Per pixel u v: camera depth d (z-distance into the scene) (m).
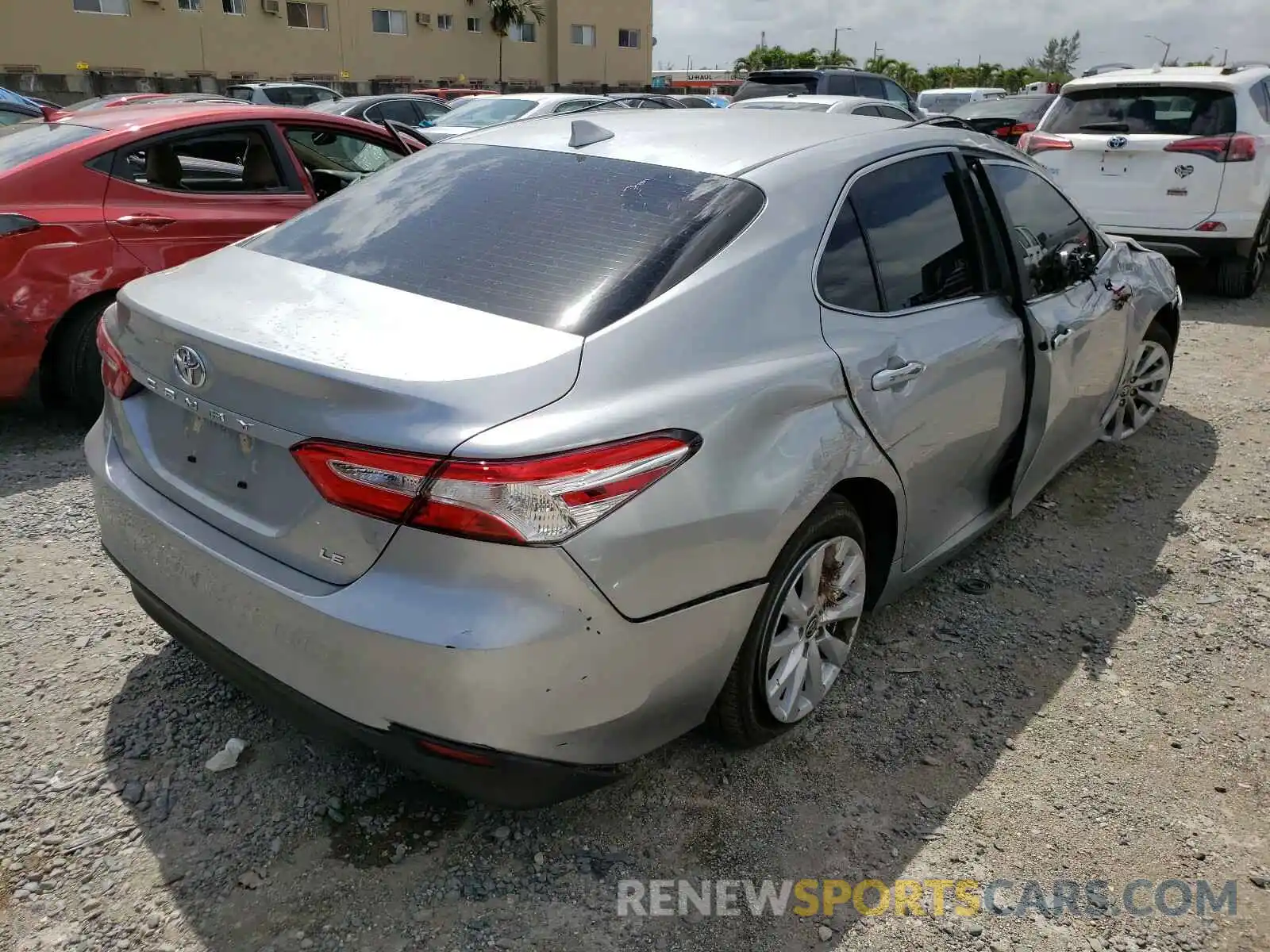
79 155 4.66
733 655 2.39
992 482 3.62
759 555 2.33
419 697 1.97
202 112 5.22
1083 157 7.98
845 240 2.77
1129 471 4.78
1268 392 5.96
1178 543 4.08
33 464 4.54
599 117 3.27
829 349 2.58
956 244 3.22
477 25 40.22
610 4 43.72
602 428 2.02
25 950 2.09
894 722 2.93
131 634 3.21
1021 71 85.06
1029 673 3.19
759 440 2.32
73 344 4.64
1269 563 3.93
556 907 2.25
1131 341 4.44
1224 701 3.08
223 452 2.29
